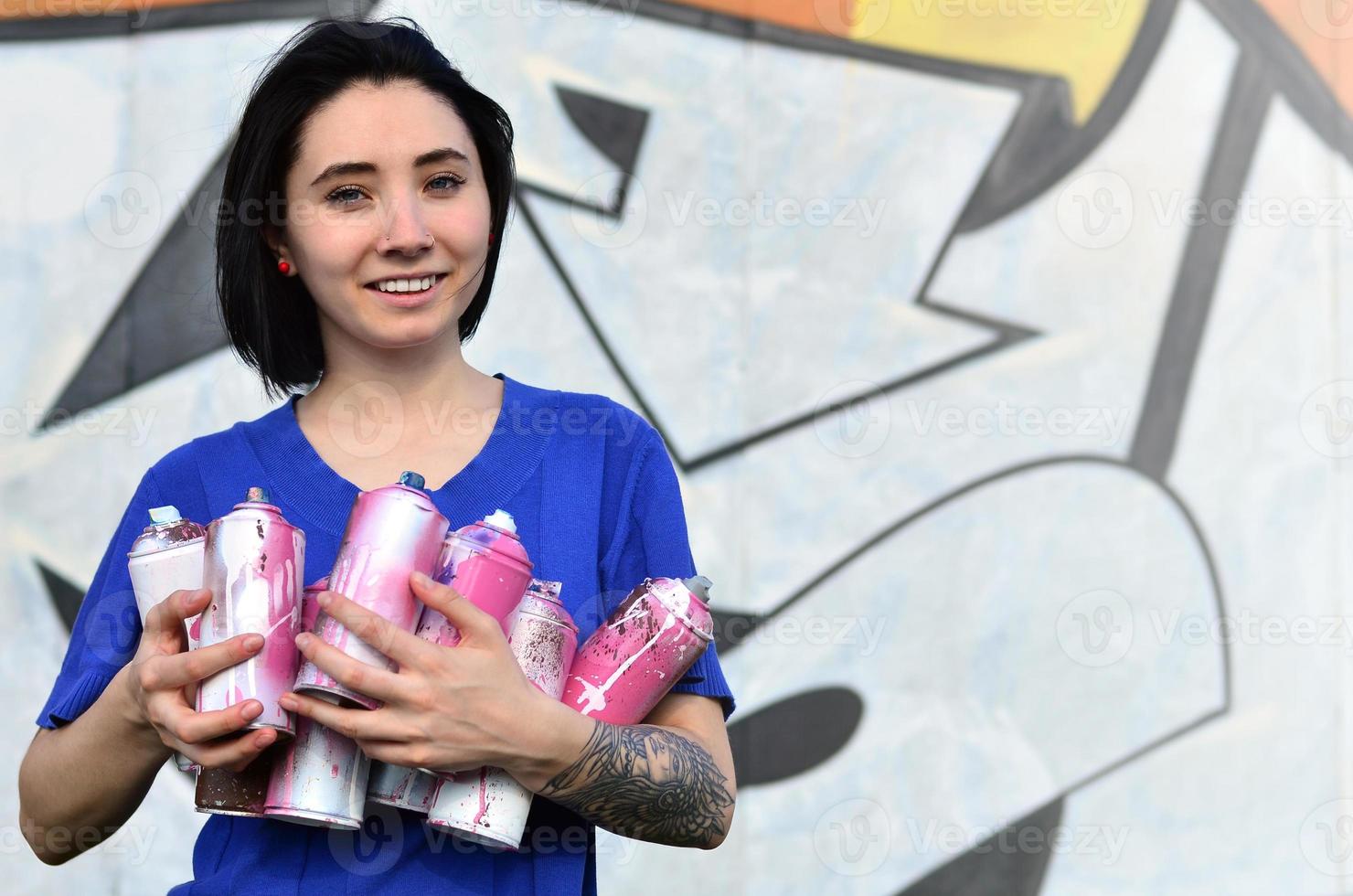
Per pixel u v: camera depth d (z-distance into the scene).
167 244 2.88
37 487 2.81
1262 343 3.08
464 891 1.34
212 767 1.24
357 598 1.21
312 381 1.64
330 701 1.21
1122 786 2.97
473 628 1.21
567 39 3.01
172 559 1.33
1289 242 3.10
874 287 3.04
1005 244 3.06
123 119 2.88
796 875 2.89
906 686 2.96
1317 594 3.04
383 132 1.39
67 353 2.84
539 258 2.96
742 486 2.97
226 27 2.90
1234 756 2.99
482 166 1.56
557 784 1.26
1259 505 3.05
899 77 3.07
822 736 2.93
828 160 3.05
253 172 1.45
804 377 3.01
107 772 1.38
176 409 2.85
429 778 1.29
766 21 3.07
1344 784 2.99
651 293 2.99
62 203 2.86
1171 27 3.12
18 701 2.77
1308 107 3.12
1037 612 3.00
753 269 3.02
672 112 3.03
